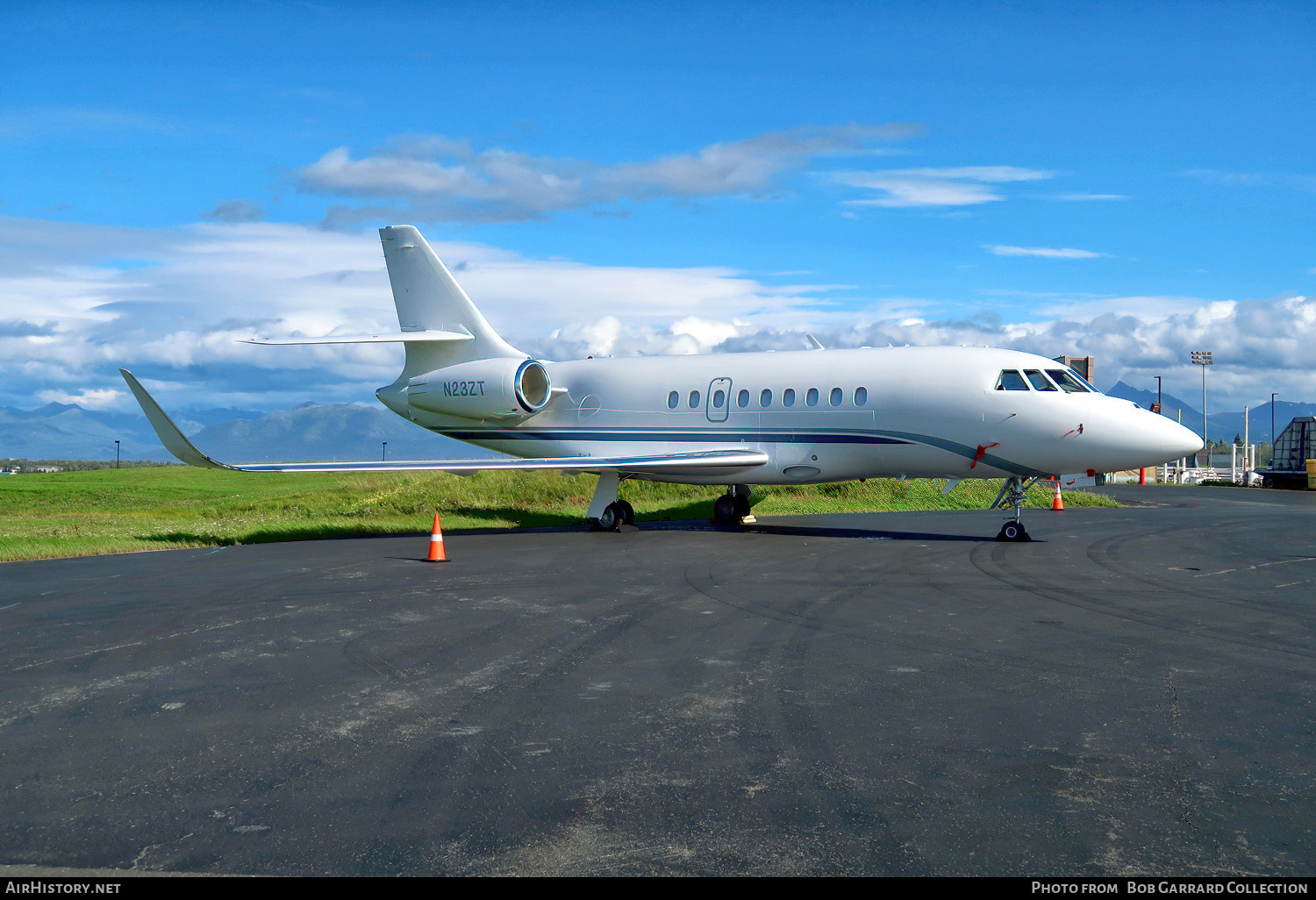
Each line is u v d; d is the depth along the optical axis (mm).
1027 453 17719
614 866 4473
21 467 177000
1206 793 5355
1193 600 11719
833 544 17891
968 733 6406
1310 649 8992
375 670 8188
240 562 15469
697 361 21500
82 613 10891
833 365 19656
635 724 6641
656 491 29891
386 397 25078
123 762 5902
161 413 17031
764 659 8570
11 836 4832
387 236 24953
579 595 12055
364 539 19453
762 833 4824
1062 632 9789
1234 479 52219
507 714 6883
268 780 5590
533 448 23406
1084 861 4527
